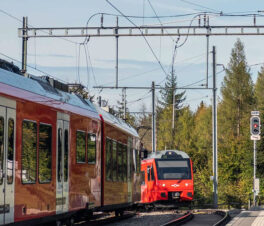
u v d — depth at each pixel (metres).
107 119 42.75
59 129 31.27
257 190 79.69
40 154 28.20
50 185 29.56
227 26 51.16
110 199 43.00
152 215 58.38
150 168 78.81
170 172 77.56
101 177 40.72
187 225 46.59
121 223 45.62
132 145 53.00
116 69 53.34
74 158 33.88
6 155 24.33
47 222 31.52
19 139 25.70
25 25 51.94
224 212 58.44
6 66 27.80
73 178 33.66
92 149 38.06
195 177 121.81
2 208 23.78
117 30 51.09
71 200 33.28
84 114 36.28
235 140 131.88
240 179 120.00
